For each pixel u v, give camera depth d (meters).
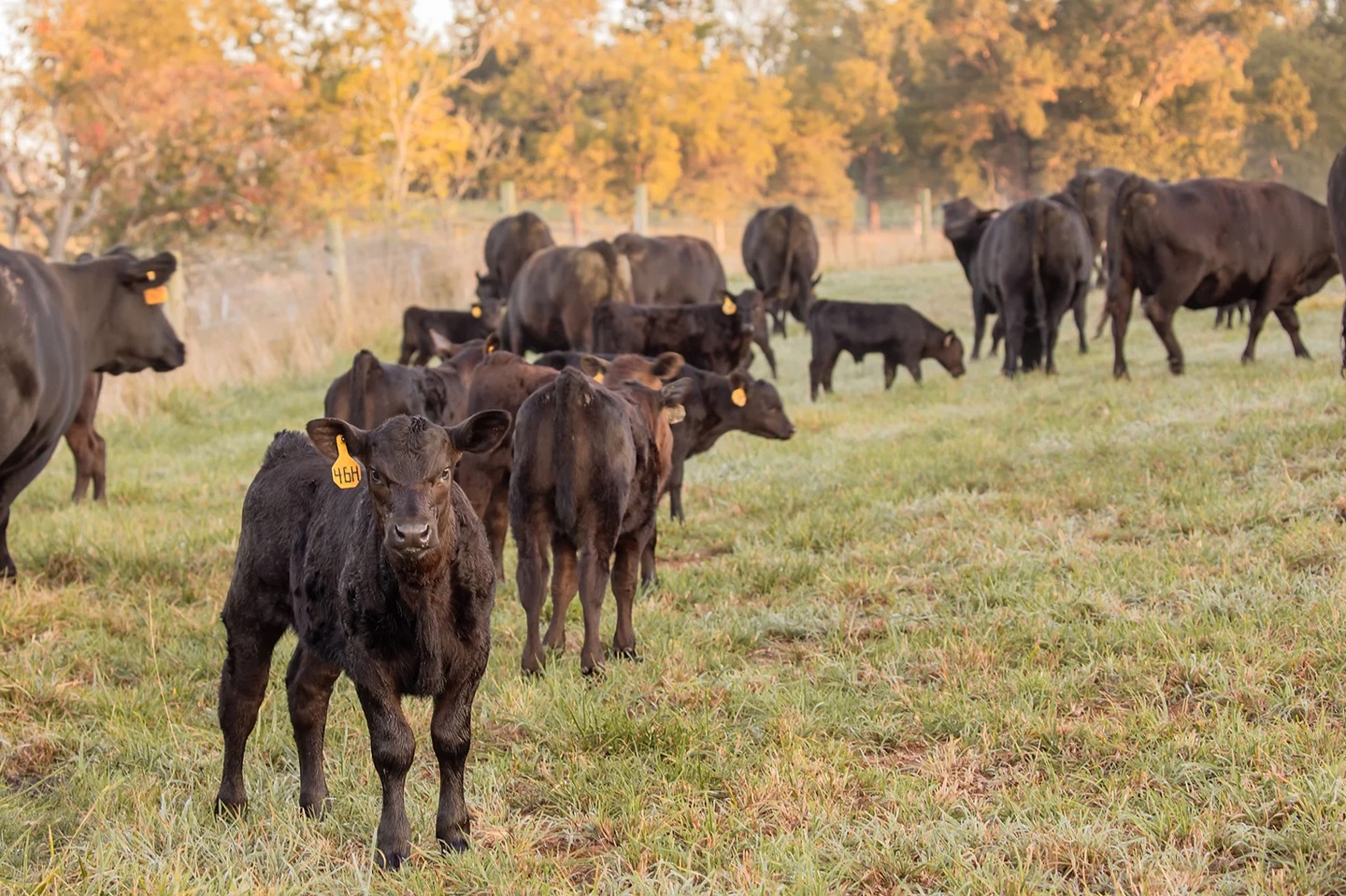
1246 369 16.53
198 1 49.91
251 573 6.35
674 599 9.73
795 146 74.94
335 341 27.31
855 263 45.75
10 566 10.73
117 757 7.12
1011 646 8.00
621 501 8.20
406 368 11.42
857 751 6.79
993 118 72.19
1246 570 8.65
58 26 38.62
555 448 8.03
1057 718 6.78
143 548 10.89
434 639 5.57
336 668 6.27
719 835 5.77
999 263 20.11
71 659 8.54
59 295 11.31
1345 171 12.77
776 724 7.04
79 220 40.00
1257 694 6.77
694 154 68.50
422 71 55.66
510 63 75.75
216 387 22.61
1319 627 7.43
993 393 17.94
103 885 5.49
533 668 8.12
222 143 40.47
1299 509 9.66
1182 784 6.03
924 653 7.95
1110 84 68.56
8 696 7.88
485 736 7.24
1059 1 71.38
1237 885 5.08
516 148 64.50
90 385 13.65
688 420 11.95
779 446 15.15
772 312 28.98
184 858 5.65
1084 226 21.52
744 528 11.55
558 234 58.09
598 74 68.56
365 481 5.81
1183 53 70.00
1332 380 14.23
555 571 8.41
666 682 7.79
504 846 5.77
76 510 12.96
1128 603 8.44
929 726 6.96
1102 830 5.57
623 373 10.95
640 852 5.70
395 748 5.62
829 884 5.30
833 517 11.23
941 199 78.56
